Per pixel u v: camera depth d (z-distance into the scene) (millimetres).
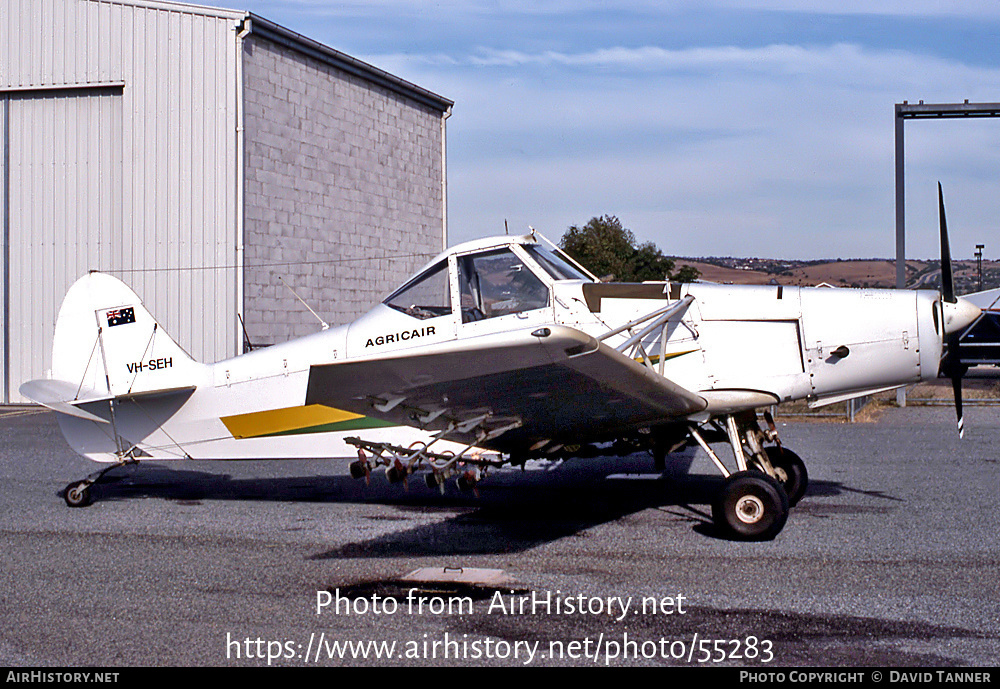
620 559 5160
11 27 16344
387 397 4992
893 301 6113
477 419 5621
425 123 20172
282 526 6285
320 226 17000
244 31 15156
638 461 9617
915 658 3506
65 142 16250
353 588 4617
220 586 4664
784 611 4117
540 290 6273
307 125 16734
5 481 8516
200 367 7281
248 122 15422
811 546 5387
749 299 6199
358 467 5922
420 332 6477
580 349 4277
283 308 16156
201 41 15344
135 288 15742
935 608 4121
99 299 7461
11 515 6777
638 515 6512
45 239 16344
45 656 3637
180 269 15484
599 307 6176
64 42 16062
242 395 7133
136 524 6395
